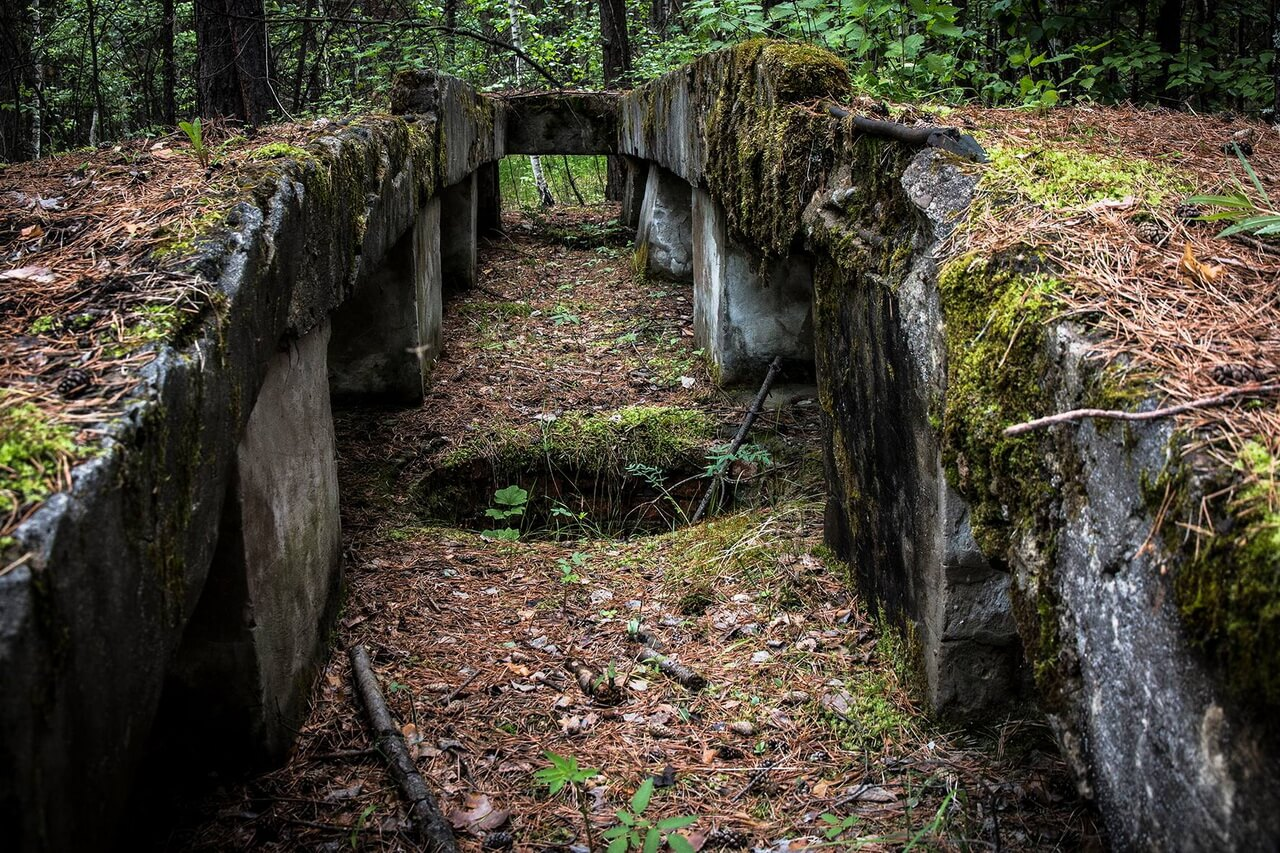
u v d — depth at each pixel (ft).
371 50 36.09
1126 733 5.22
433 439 17.54
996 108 14.44
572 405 18.93
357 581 12.98
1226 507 4.34
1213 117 14.82
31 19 36.04
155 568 5.55
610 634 11.80
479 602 12.67
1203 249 7.04
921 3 17.26
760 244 13.98
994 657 9.32
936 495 8.98
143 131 30.66
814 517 14.30
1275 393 5.08
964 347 7.43
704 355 20.59
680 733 9.74
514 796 8.83
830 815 8.32
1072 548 5.88
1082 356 5.80
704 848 8.13
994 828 8.06
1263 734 4.00
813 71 12.85
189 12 37.83
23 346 6.30
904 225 9.71
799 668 10.68
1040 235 7.29
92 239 8.26
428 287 20.02
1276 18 17.56
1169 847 4.78
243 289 7.64
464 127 23.73
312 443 10.78
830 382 12.20
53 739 4.34
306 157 10.39
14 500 4.55
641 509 17.30
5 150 37.35
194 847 8.08
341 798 8.70
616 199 42.50
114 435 5.20
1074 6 22.47
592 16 44.55
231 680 8.66
